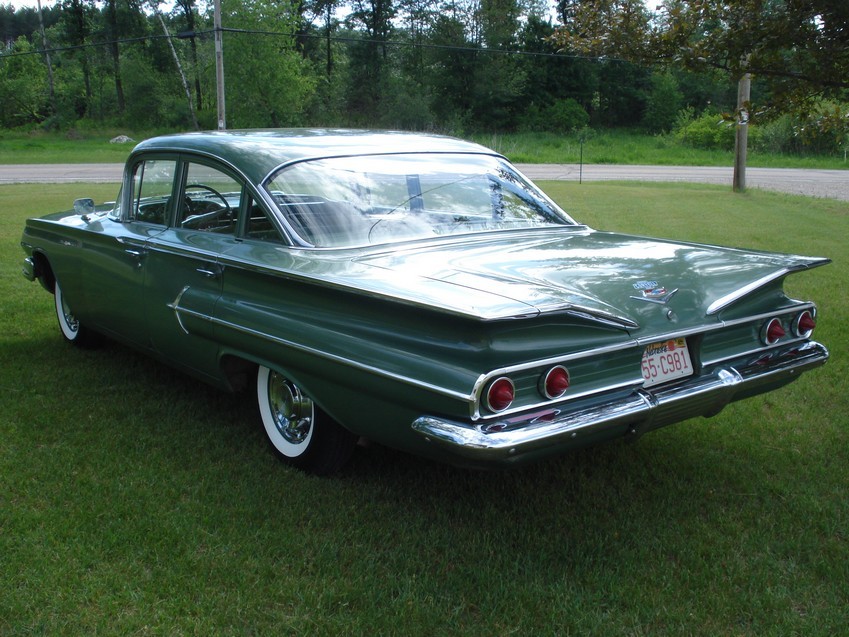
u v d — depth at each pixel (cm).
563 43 550
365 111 5656
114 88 6612
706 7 475
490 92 5622
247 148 373
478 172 398
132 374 487
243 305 333
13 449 371
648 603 257
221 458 367
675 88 5841
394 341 269
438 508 320
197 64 5688
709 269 319
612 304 274
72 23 6538
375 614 248
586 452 378
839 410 433
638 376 278
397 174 371
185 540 291
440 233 350
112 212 481
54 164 3192
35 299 681
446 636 240
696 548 292
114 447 376
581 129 5494
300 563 277
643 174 2947
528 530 305
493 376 240
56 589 260
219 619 245
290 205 343
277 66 4181
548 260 315
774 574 275
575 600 257
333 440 332
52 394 448
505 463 249
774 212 1405
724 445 389
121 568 273
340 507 319
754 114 503
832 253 916
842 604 259
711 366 302
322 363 291
